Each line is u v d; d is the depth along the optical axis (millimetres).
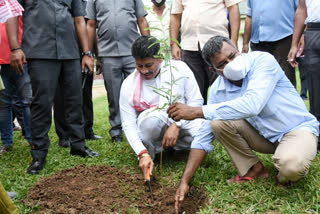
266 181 2963
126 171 3465
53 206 2734
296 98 2855
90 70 4129
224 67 2715
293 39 3994
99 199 2844
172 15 4906
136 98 3471
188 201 2848
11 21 3215
